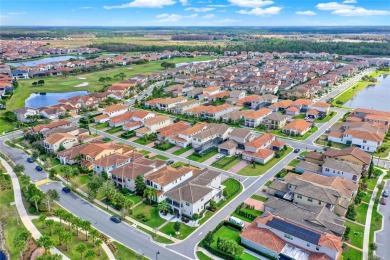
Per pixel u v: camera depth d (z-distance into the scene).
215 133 130.25
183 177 95.69
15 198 91.94
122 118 154.50
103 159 105.62
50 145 121.06
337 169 97.88
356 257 67.44
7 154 121.81
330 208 80.12
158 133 136.12
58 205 88.56
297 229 69.38
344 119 157.25
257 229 72.62
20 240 67.75
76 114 172.50
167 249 70.69
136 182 91.25
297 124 142.75
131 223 80.38
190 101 182.62
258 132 144.12
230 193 93.31
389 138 134.50
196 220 80.19
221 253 68.31
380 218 81.19
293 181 89.75
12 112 163.50
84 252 65.38
